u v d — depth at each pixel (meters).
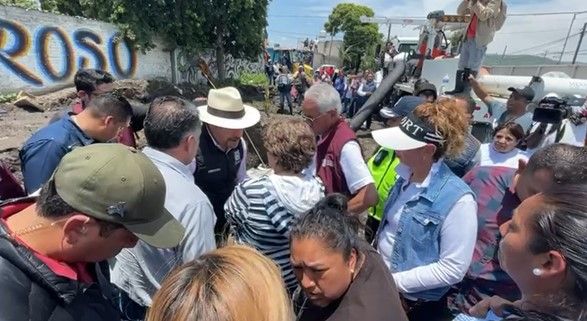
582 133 3.13
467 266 1.73
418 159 1.82
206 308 0.76
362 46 32.59
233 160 2.87
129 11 12.52
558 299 0.81
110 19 12.41
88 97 3.04
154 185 1.18
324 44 41.25
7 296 0.94
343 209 1.41
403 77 9.48
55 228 1.06
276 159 1.85
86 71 3.05
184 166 1.79
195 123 1.79
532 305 0.88
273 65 24.09
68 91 10.36
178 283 0.82
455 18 8.03
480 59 5.79
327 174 2.54
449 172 1.85
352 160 2.41
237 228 2.01
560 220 0.80
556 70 7.45
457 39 8.52
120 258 1.70
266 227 1.81
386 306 1.19
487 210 2.10
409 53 11.03
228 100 2.65
